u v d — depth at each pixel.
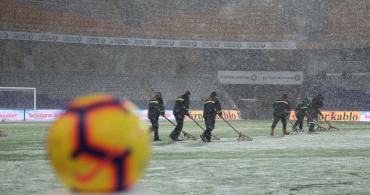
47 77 38.72
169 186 5.09
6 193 4.62
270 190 4.84
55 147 1.19
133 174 1.25
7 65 38.72
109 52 42.34
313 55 42.69
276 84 42.19
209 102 12.94
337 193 4.68
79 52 41.44
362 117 33.12
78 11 41.88
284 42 41.00
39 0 40.56
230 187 5.04
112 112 1.23
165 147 11.01
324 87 41.84
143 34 41.38
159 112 13.49
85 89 39.28
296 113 18.64
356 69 41.28
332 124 27.97
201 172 6.34
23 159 8.15
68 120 1.20
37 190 4.81
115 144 1.19
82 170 1.18
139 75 42.22
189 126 25.03
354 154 9.19
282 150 10.16
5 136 14.97
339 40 40.28
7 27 36.56
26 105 36.12
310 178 5.76
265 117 40.94
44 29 38.47
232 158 8.34
